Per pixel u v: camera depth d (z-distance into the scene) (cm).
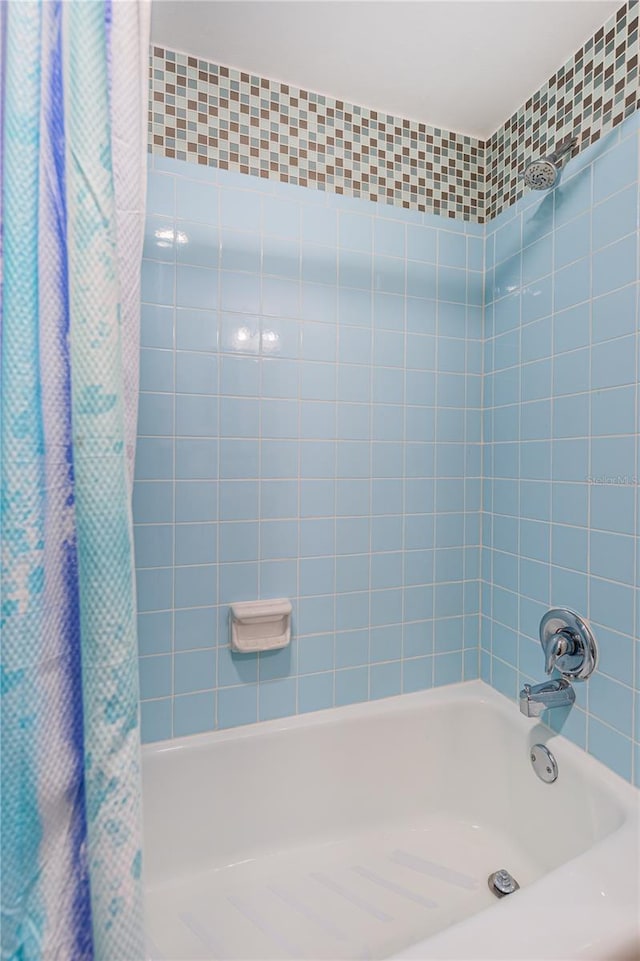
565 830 113
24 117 50
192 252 120
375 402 140
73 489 50
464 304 151
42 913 46
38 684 48
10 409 48
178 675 122
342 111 135
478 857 127
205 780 121
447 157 148
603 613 110
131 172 58
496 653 147
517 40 114
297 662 134
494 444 148
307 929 106
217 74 121
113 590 49
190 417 121
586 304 114
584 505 115
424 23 109
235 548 126
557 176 122
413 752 139
